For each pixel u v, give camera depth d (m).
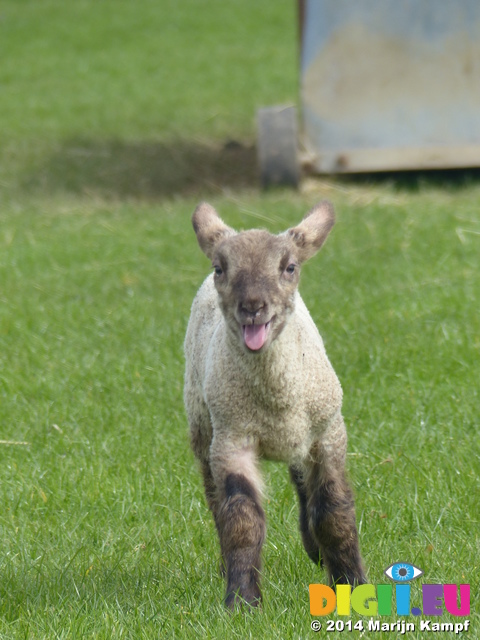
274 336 11.65
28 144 43.28
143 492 15.34
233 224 29.61
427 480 15.02
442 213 29.77
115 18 76.56
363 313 22.41
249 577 11.42
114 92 54.94
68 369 20.75
